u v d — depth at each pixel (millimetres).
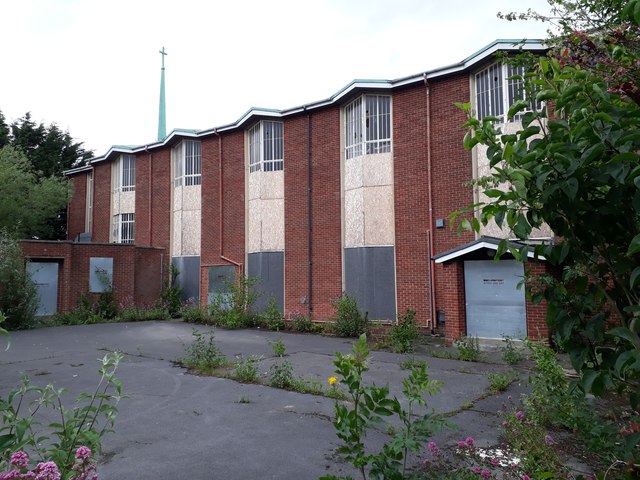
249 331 15906
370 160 16203
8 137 33094
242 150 20297
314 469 4512
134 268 21641
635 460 2008
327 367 9516
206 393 7500
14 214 23875
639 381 1930
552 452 3854
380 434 5398
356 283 16203
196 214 21922
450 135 14859
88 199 28281
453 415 6211
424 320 14805
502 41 12445
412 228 15328
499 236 13414
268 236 18719
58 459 2541
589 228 1877
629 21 2197
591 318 1905
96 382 8375
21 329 16375
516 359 9742
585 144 1854
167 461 4723
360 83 15914
